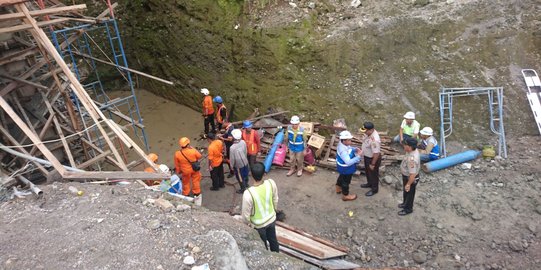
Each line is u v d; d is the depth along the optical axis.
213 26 12.11
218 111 11.23
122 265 4.23
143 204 5.29
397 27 11.10
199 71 13.09
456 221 7.69
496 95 9.95
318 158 9.87
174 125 13.10
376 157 7.93
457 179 8.72
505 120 9.71
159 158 11.41
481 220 7.62
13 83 6.80
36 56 8.47
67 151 6.64
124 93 15.44
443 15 11.22
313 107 11.07
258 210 5.27
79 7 6.70
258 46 11.40
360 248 7.32
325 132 10.55
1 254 4.36
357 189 8.81
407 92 10.55
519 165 8.75
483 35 10.84
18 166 7.08
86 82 14.83
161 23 13.45
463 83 10.29
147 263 4.25
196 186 8.50
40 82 7.75
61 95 7.45
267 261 4.74
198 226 4.93
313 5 11.69
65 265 4.23
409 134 9.16
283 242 6.70
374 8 11.80
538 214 7.56
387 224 7.80
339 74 11.07
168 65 14.00
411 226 7.69
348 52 11.07
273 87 11.54
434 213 7.92
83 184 5.75
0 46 7.08
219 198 9.09
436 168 8.94
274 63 11.34
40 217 4.97
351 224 7.91
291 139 8.97
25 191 5.53
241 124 11.39
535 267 6.58
